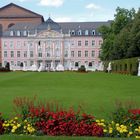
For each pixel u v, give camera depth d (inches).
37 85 1486.2
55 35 6028.5
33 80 1889.8
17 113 642.2
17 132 471.8
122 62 3208.7
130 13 3818.9
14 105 783.1
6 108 748.6
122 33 3435.0
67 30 6136.8
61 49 6053.2
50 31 6028.5
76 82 1712.6
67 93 1109.7
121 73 3147.1
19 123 488.1
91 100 908.0
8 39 6107.3
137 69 2714.1
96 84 1552.7
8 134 460.4
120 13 3831.2
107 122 500.1
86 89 1268.5
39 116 485.7
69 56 6092.5
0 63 6146.7
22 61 6107.3
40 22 6486.2
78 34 6097.4
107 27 4057.6
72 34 6107.3
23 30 6136.8
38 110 498.3
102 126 466.9
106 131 456.1
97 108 753.0
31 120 485.7
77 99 932.0
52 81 1800.0
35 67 5044.3
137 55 3230.8
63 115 481.7
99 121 483.2
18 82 1695.4
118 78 2129.7
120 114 494.6
